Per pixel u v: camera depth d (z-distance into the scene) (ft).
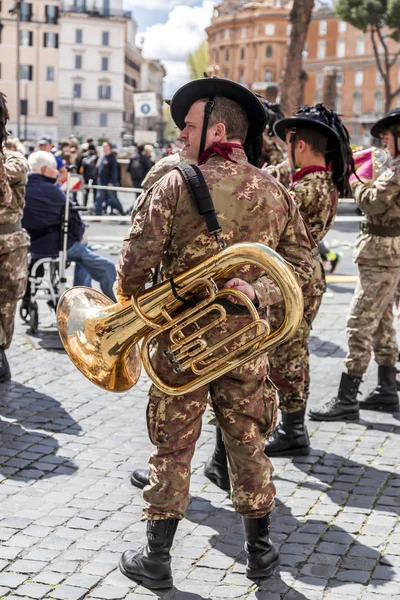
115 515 13.74
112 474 15.44
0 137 17.29
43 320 27.40
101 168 67.10
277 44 375.45
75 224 25.50
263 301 10.70
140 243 10.72
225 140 11.01
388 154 17.89
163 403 11.27
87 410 18.97
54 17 304.71
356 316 18.48
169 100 11.48
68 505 14.03
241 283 10.53
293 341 16.05
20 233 19.53
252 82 381.81
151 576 11.50
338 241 52.75
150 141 95.81
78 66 312.29
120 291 11.01
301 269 11.50
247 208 10.80
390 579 11.91
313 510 14.10
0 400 19.35
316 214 15.16
